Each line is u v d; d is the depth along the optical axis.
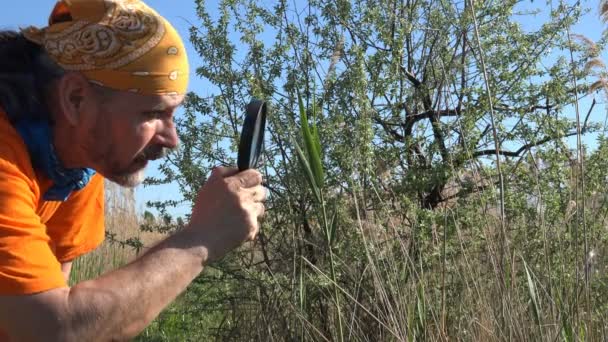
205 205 1.71
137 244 4.26
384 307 3.20
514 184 4.02
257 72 4.07
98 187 2.06
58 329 1.47
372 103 4.15
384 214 3.81
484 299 3.12
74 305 1.48
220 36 4.02
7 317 1.47
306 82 4.03
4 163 1.54
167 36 1.66
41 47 1.65
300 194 3.85
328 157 3.81
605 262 3.68
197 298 4.07
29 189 1.58
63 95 1.63
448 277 3.63
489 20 4.26
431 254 3.58
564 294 3.28
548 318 3.05
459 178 4.00
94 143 1.66
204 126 4.03
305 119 2.90
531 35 4.24
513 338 2.99
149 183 4.01
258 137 1.84
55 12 1.68
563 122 4.01
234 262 3.90
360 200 3.77
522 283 3.44
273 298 3.71
